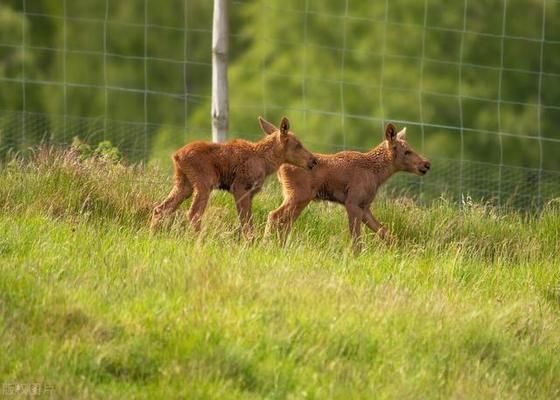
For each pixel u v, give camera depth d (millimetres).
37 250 20422
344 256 22234
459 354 18609
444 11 55156
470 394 17672
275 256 21766
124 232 22484
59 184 24469
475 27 55125
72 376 16609
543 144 52969
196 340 17484
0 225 21609
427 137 52875
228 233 22656
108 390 16578
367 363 17938
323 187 25359
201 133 48812
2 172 25266
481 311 19969
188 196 24625
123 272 19812
